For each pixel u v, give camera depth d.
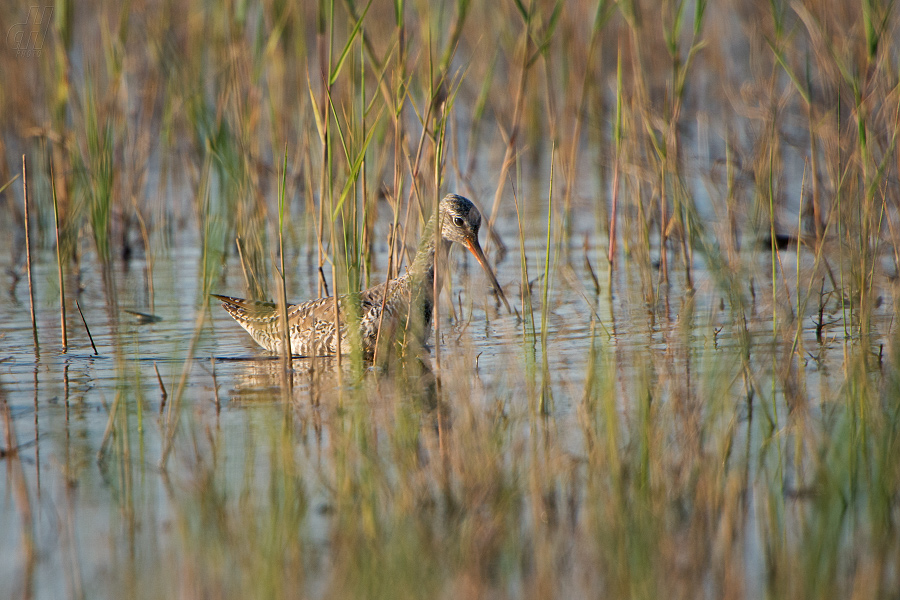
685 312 12.87
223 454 9.54
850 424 9.35
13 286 16.14
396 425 10.17
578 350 12.75
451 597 7.07
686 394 10.55
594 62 22.11
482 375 11.85
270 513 8.30
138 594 7.23
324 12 13.06
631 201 18.28
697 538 7.71
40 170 19.20
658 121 17.83
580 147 23.94
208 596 7.19
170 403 11.01
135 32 21.83
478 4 25.12
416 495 8.46
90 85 19.89
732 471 8.74
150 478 9.06
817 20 16.08
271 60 19.16
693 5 27.92
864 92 13.72
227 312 14.91
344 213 13.22
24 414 10.62
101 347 13.20
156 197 20.66
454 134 17.50
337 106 17.12
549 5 21.02
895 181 14.18
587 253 17.39
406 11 21.94
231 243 18.70
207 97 21.09
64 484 8.94
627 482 8.54
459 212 13.96
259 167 17.89
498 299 15.41
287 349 12.89
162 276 16.88
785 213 18.08
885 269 14.84
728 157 17.61
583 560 7.54
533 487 8.39
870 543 7.71
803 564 7.41
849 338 12.75
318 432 10.12
